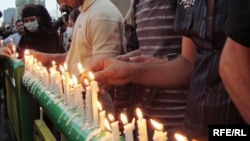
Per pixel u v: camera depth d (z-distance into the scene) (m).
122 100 2.21
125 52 2.83
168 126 2.03
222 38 1.40
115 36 2.55
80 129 1.32
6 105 4.62
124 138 1.13
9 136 4.35
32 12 4.70
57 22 6.13
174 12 2.02
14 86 3.03
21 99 2.70
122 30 2.67
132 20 2.78
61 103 1.68
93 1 2.58
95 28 2.49
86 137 1.23
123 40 2.70
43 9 4.80
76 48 2.67
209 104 1.44
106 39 2.51
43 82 2.18
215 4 1.42
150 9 2.10
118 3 6.70
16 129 3.23
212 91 1.44
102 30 2.49
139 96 2.15
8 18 12.77
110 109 2.38
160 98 2.05
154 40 2.10
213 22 1.42
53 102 1.75
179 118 2.03
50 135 2.01
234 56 1.10
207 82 1.46
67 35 5.60
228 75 1.12
